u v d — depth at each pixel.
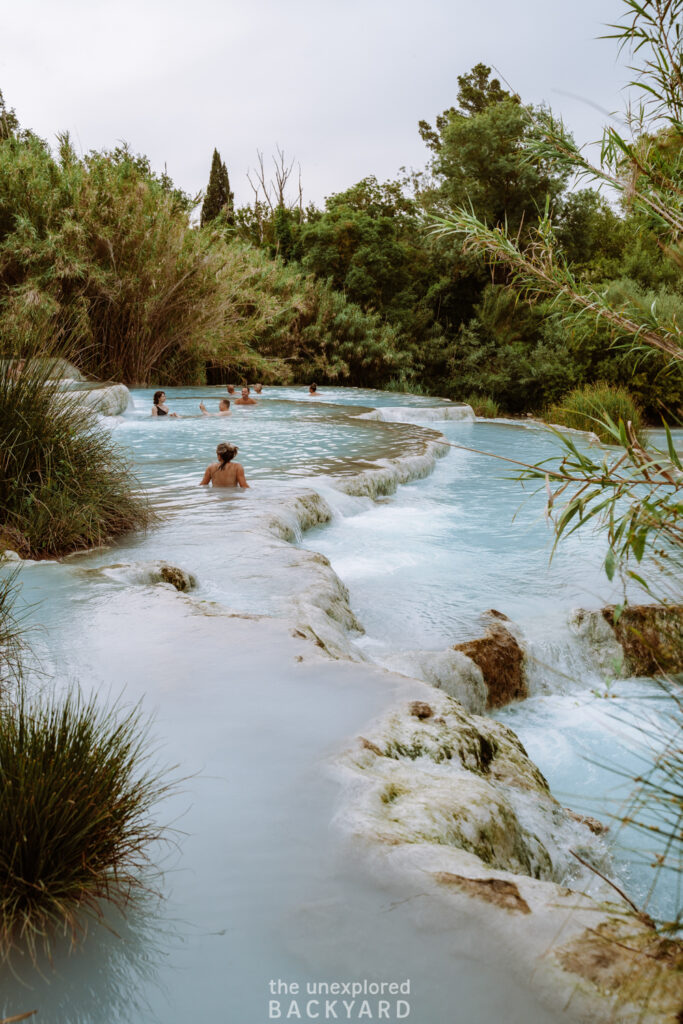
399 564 7.46
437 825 2.71
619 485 1.98
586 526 8.84
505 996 1.95
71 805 2.27
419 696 3.74
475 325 32.31
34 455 6.86
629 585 6.76
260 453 11.81
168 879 2.41
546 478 2.03
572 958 2.02
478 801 2.99
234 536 6.95
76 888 2.29
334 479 9.77
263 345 28.98
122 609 4.79
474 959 2.07
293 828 2.64
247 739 3.22
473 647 5.43
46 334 7.39
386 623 5.92
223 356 25.38
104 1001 1.97
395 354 30.97
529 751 4.83
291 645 4.27
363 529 8.67
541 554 7.81
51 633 4.38
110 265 21.67
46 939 2.18
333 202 41.88
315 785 2.89
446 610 6.19
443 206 33.53
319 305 30.70
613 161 2.23
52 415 7.13
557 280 2.41
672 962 1.98
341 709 3.53
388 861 2.44
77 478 7.02
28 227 20.23
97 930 2.22
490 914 2.21
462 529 8.77
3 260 20.23
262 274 28.23
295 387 25.81
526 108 2.32
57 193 21.02
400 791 2.94
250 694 3.65
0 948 2.15
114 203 21.72
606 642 5.83
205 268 23.22
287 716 3.44
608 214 30.69
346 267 34.50
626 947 2.04
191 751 3.13
